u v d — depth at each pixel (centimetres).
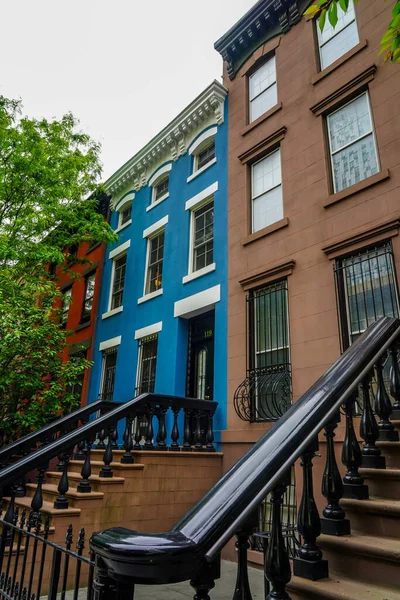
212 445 743
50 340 922
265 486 175
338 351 635
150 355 1049
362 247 650
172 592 461
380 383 347
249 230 865
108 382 1184
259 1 965
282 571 183
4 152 1103
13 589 358
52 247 1128
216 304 872
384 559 213
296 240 754
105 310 1290
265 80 967
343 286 670
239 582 164
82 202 1212
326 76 803
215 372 820
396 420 356
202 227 1023
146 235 1190
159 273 1124
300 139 814
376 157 691
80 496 528
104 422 586
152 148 1237
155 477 616
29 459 486
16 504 578
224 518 155
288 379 690
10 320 869
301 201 770
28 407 896
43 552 322
